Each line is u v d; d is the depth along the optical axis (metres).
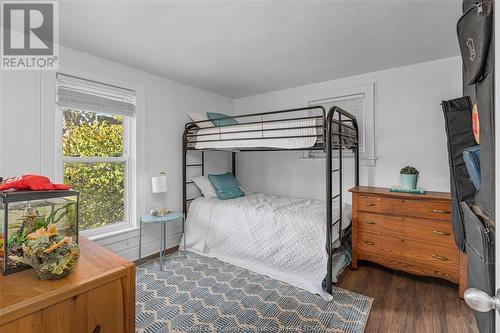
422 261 2.37
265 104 4.01
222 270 2.69
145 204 3.07
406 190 2.59
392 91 2.99
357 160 3.12
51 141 2.32
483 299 0.60
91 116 2.71
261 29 2.09
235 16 1.90
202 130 3.31
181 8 1.79
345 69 3.02
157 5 1.76
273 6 1.78
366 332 1.75
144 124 3.06
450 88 2.68
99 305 0.95
